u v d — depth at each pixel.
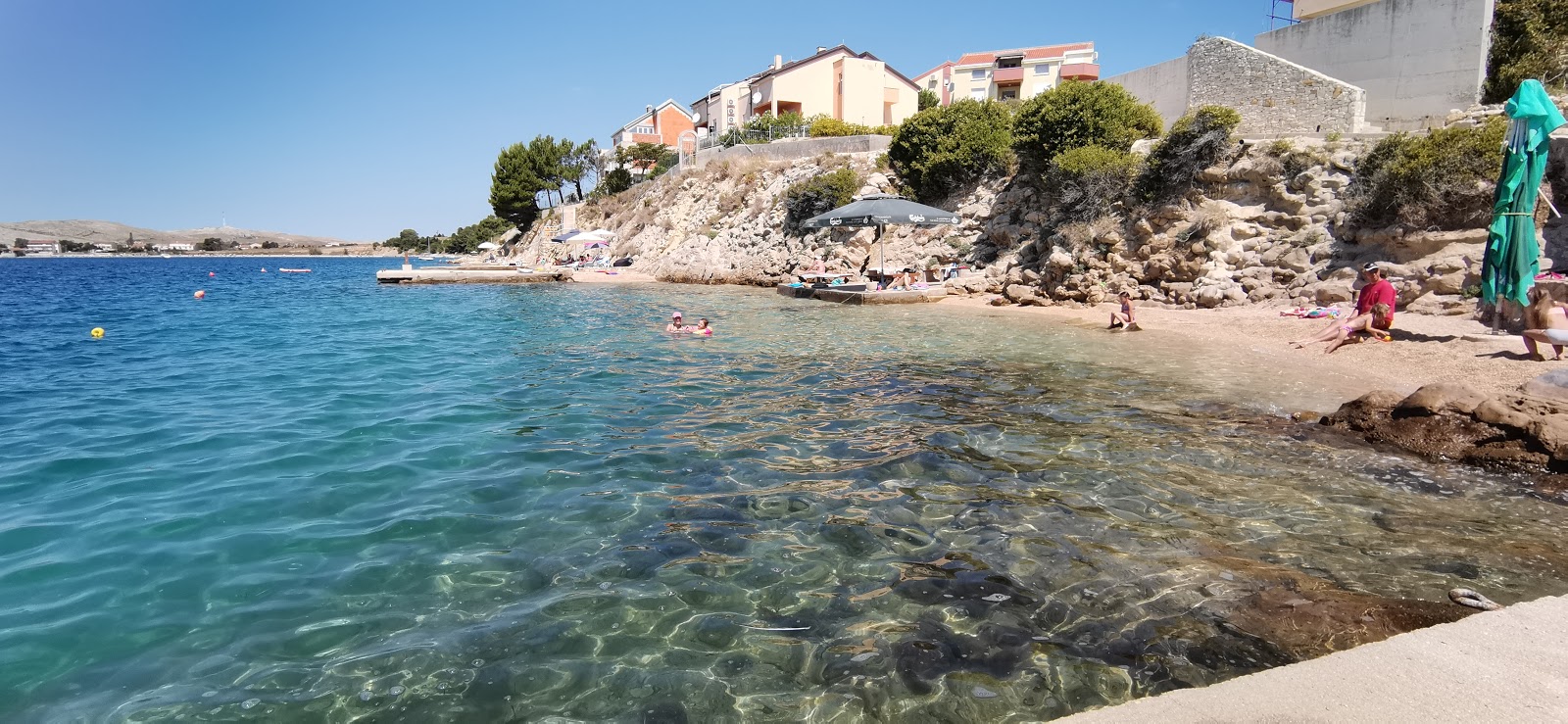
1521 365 11.12
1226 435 9.05
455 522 6.70
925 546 6.11
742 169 49.28
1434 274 16.81
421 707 4.11
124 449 9.04
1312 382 11.85
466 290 39.62
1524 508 6.64
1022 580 5.47
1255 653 4.44
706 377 13.36
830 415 10.45
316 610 5.16
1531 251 11.61
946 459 8.35
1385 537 6.07
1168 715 3.40
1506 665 3.68
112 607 5.18
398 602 5.28
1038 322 20.33
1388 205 18.45
